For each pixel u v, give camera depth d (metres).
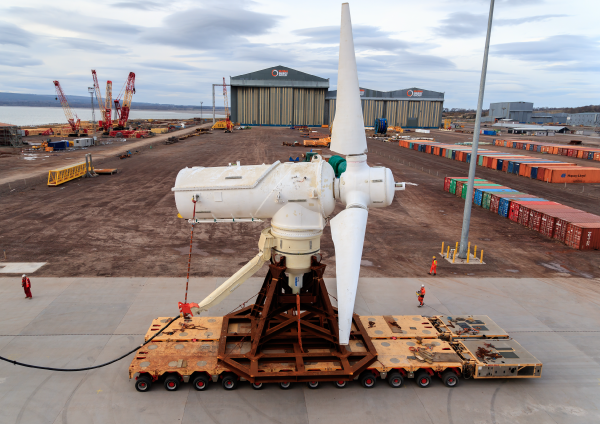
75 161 65.00
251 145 95.31
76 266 22.88
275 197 12.90
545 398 12.73
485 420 11.67
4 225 30.69
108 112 135.25
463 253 25.56
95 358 14.16
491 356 13.45
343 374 12.53
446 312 18.20
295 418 11.56
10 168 56.81
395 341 14.38
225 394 12.59
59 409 11.73
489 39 22.61
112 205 37.69
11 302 18.17
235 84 186.25
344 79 11.51
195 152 78.81
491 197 38.62
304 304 14.15
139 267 22.92
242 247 27.30
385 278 22.20
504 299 19.75
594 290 21.08
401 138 132.12
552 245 28.80
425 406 12.22
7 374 13.23
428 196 44.94
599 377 13.87
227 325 14.88
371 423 11.45
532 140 131.25
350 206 11.73
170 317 16.28
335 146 12.32
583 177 53.28
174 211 36.16
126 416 11.48
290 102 191.00
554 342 15.98
